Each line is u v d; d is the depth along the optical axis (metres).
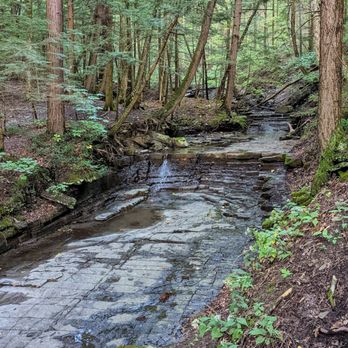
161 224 7.67
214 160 11.02
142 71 12.96
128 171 11.09
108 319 4.36
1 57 7.78
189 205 8.85
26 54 7.55
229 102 16.89
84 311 4.55
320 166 6.17
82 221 8.22
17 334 4.13
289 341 2.94
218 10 20.33
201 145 12.92
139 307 4.59
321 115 6.66
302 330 3.00
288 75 21.78
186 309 4.46
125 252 6.36
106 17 14.42
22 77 9.00
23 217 7.50
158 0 11.88
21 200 7.76
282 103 18.61
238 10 16.19
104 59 12.03
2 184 7.80
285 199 7.80
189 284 5.11
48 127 10.14
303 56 14.55
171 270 5.58
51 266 5.95
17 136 10.32
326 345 2.79
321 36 6.56
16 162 8.21
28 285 5.32
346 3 9.32
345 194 4.91
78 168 9.34
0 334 4.14
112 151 11.28
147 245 6.59
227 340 3.32
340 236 3.88
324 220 4.34
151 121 13.84
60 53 9.46
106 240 6.98
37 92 8.80
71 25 13.30
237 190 9.61
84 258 6.20
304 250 4.00
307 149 9.48
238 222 7.50
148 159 11.42
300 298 3.32
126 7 12.77
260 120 17.06
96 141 10.99
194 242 6.61
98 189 9.73
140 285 5.16
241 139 13.84
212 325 3.60
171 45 19.33
